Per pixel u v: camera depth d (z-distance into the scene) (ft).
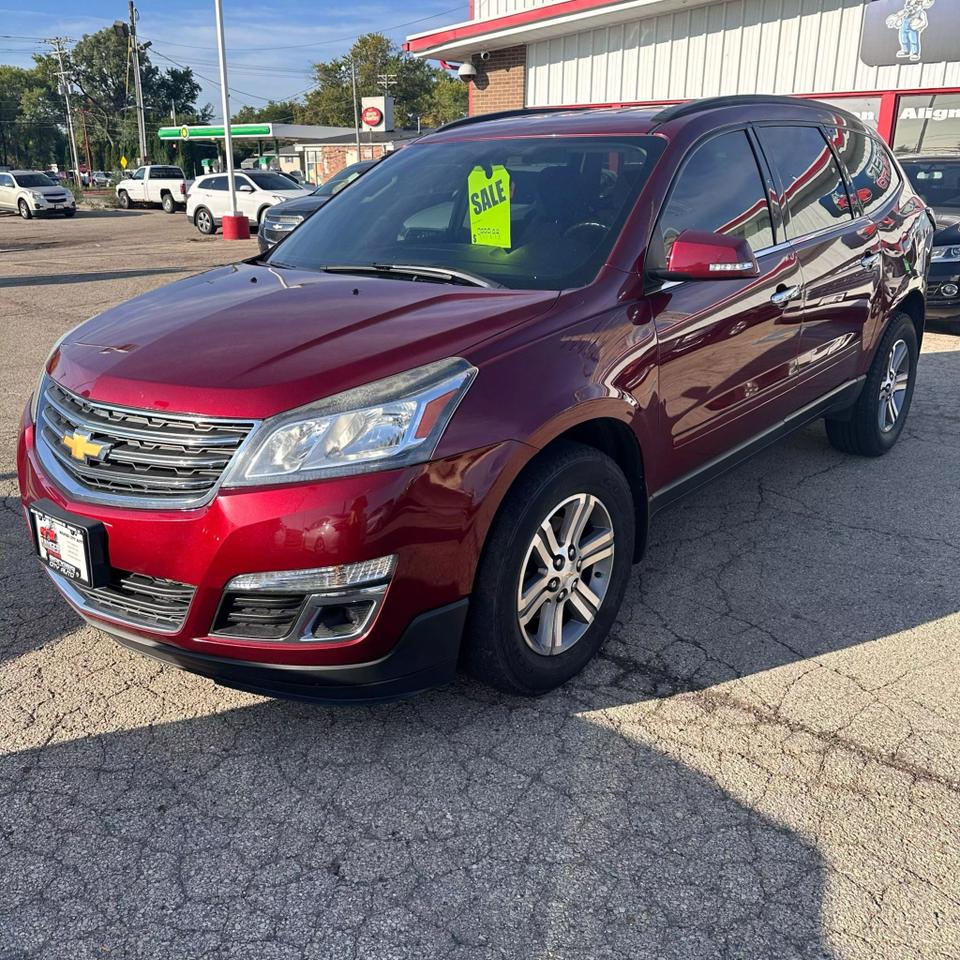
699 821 7.77
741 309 11.24
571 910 6.88
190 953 6.52
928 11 36.81
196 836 7.63
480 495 7.92
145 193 113.70
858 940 6.59
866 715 9.21
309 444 7.43
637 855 7.41
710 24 43.39
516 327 8.65
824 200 13.75
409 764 8.52
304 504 7.36
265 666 7.82
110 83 361.51
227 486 7.48
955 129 37.35
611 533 9.70
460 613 8.18
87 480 8.23
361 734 8.96
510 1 51.42
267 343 8.34
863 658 10.25
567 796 8.08
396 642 7.91
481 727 9.05
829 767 8.43
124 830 7.70
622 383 9.32
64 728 9.05
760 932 6.67
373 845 7.53
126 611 8.34
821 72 40.68
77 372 8.66
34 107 362.33
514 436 8.12
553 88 50.39
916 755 8.60
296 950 6.55
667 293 10.16
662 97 46.19
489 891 7.06
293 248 12.39
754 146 12.28
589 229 10.25
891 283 15.33
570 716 9.21
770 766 8.45
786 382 12.76
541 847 7.50
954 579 12.11
